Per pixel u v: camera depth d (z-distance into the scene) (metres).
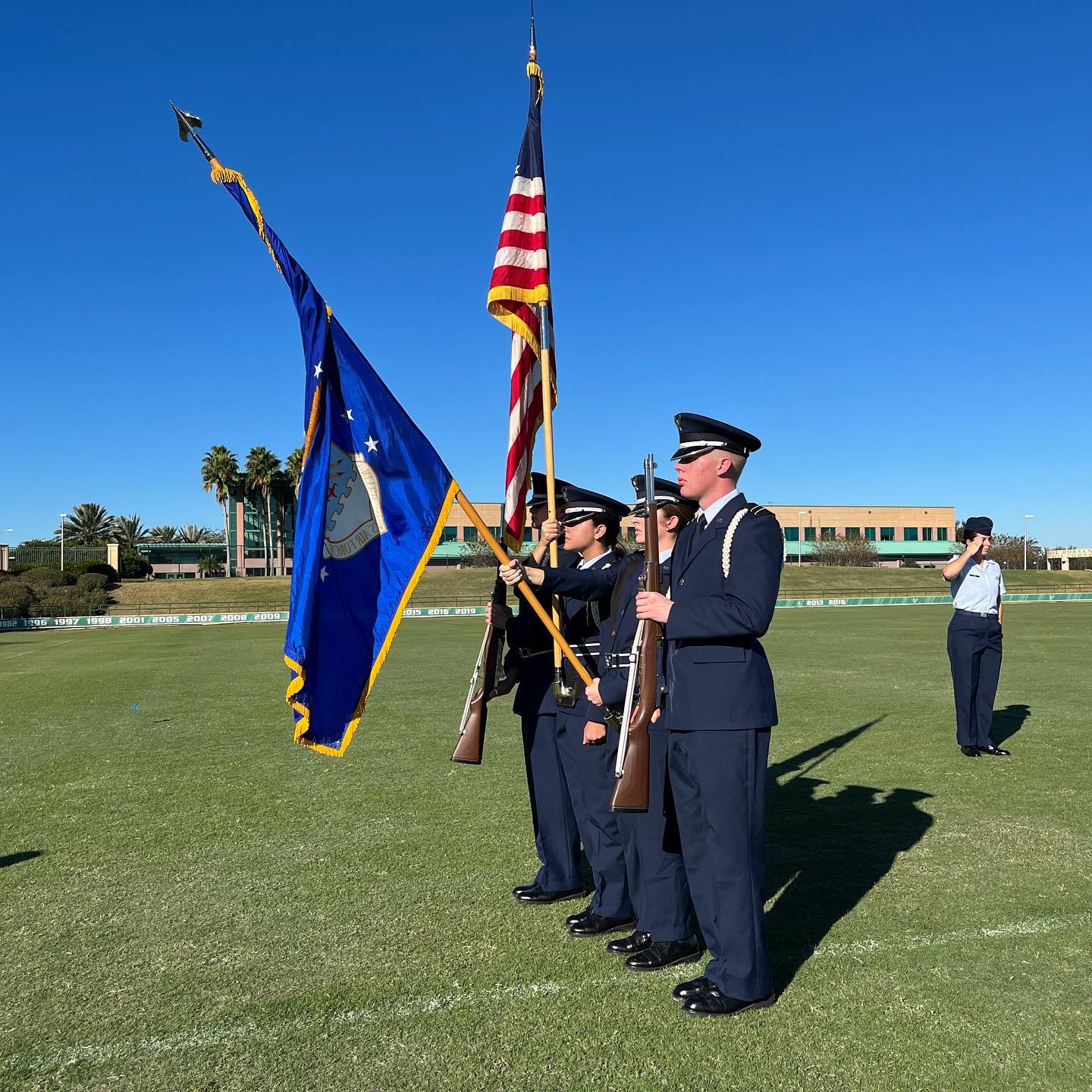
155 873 4.98
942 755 7.78
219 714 10.94
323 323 3.89
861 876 4.69
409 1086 2.83
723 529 3.42
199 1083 2.87
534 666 4.53
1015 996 3.35
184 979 3.62
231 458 87.25
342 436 3.89
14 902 4.55
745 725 3.27
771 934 3.96
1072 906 4.24
